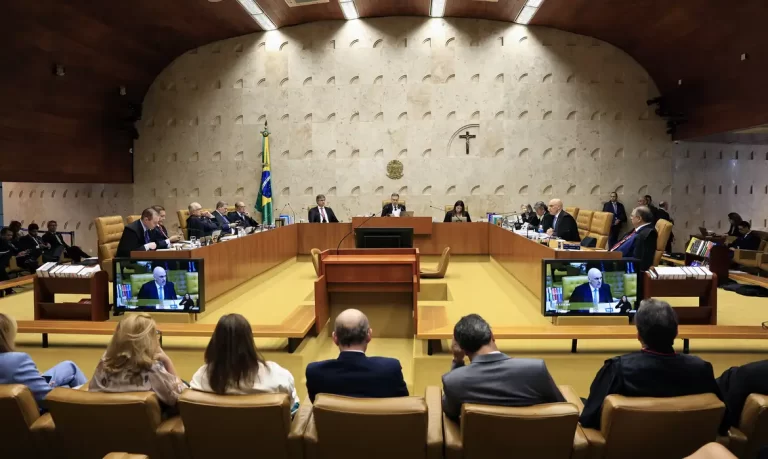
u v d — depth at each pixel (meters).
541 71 12.62
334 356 5.20
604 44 12.57
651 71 12.42
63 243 11.17
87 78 11.03
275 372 2.71
